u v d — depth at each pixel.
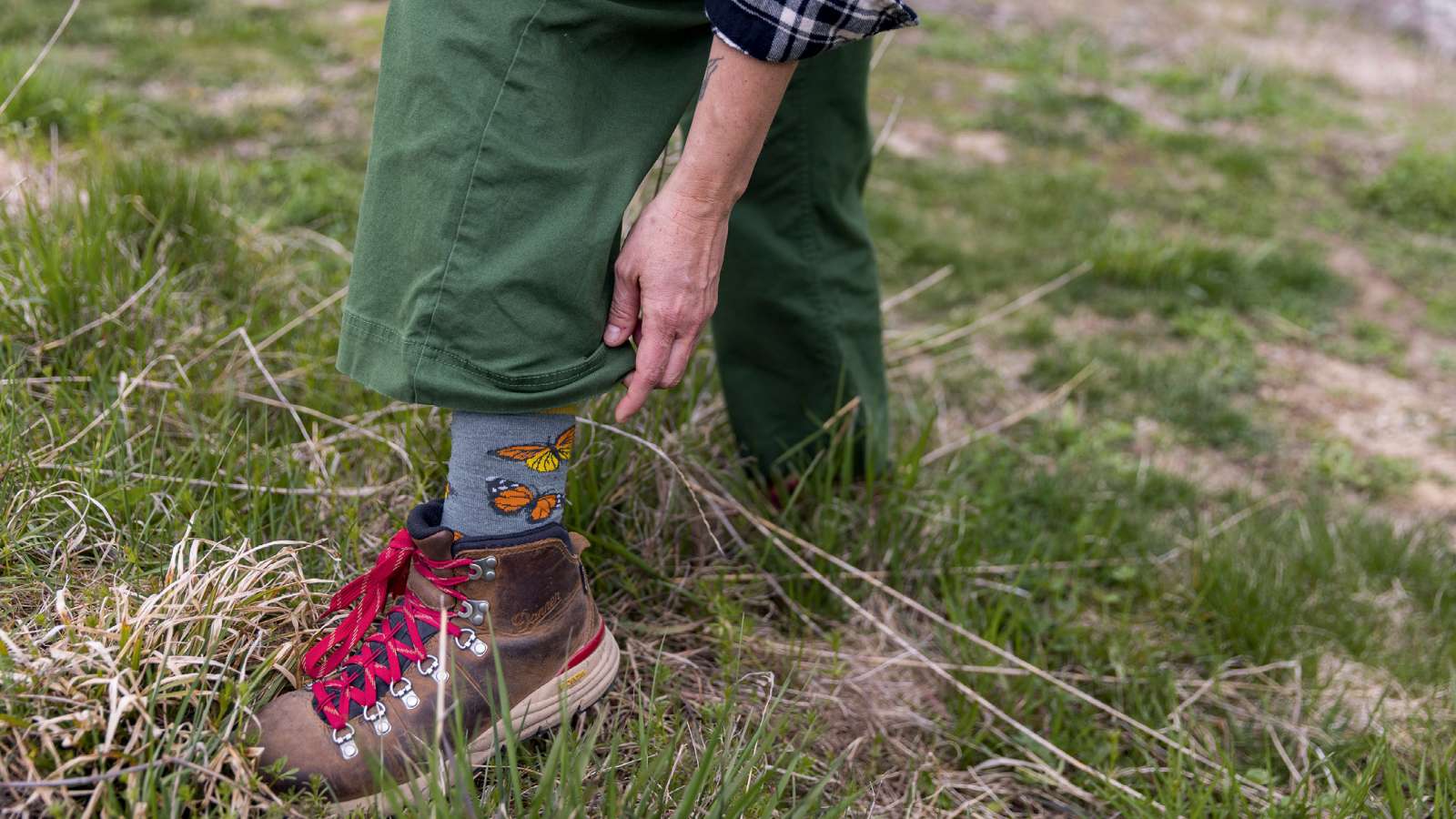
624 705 1.56
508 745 1.17
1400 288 4.12
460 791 1.15
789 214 1.80
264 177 3.46
